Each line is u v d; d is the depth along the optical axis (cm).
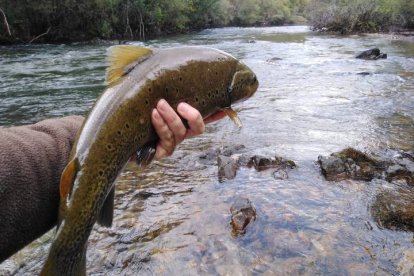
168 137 39
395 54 452
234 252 89
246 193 115
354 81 296
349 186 118
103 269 85
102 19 788
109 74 38
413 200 108
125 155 37
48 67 389
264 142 162
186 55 41
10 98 259
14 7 688
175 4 948
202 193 116
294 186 118
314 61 407
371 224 98
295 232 95
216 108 44
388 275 80
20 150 33
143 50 40
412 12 830
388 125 185
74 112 225
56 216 36
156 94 39
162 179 127
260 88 273
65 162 36
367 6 867
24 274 84
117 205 110
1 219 31
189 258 87
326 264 84
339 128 181
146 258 88
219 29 1189
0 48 608
